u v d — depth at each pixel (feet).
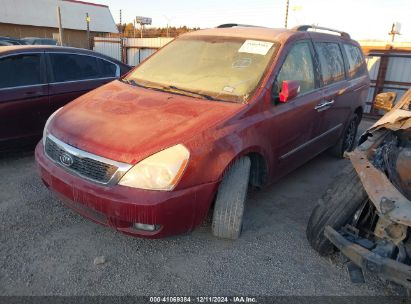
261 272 9.39
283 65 11.96
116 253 9.79
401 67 30.42
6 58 15.29
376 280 9.38
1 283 8.46
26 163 15.57
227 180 9.83
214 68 12.12
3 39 41.11
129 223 8.80
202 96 11.04
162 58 13.62
